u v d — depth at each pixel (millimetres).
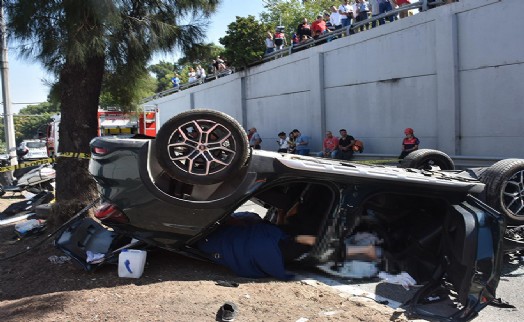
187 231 4527
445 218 4445
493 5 10539
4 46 6090
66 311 3705
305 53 16297
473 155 11320
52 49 5672
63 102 6609
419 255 4773
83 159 6523
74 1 5395
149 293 4094
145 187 4336
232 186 4504
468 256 4020
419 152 6555
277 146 18422
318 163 4656
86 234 5117
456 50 11406
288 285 4465
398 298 4324
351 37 14391
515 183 5082
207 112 4258
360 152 13922
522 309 4168
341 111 15164
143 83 7703
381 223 5086
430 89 12180
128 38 6387
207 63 7688
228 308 3674
